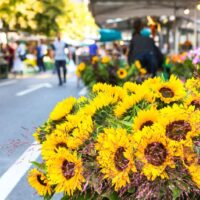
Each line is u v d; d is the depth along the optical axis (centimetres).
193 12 1608
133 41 1182
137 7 1459
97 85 324
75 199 262
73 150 259
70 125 275
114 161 239
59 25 3278
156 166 230
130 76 1088
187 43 2303
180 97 288
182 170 234
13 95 1487
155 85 296
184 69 920
